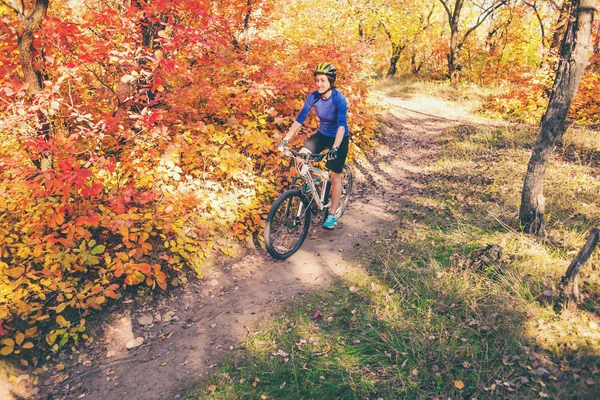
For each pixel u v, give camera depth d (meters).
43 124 3.92
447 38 23.25
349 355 3.17
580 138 7.98
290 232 4.93
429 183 6.86
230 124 5.58
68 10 4.62
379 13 16.72
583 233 4.32
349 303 3.79
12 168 3.66
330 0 11.84
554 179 5.94
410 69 26.05
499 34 20.84
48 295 3.55
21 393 2.95
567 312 3.21
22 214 3.99
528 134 9.02
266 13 6.57
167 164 4.59
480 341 3.11
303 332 3.48
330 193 5.18
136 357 3.37
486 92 16.75
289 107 6.30
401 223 5.37
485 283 3.75
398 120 12.29
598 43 9.80
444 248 4.51
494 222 4.88
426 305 3.61
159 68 4.47
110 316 3.66
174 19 4.89
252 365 3.17
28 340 3.22
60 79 3.67
